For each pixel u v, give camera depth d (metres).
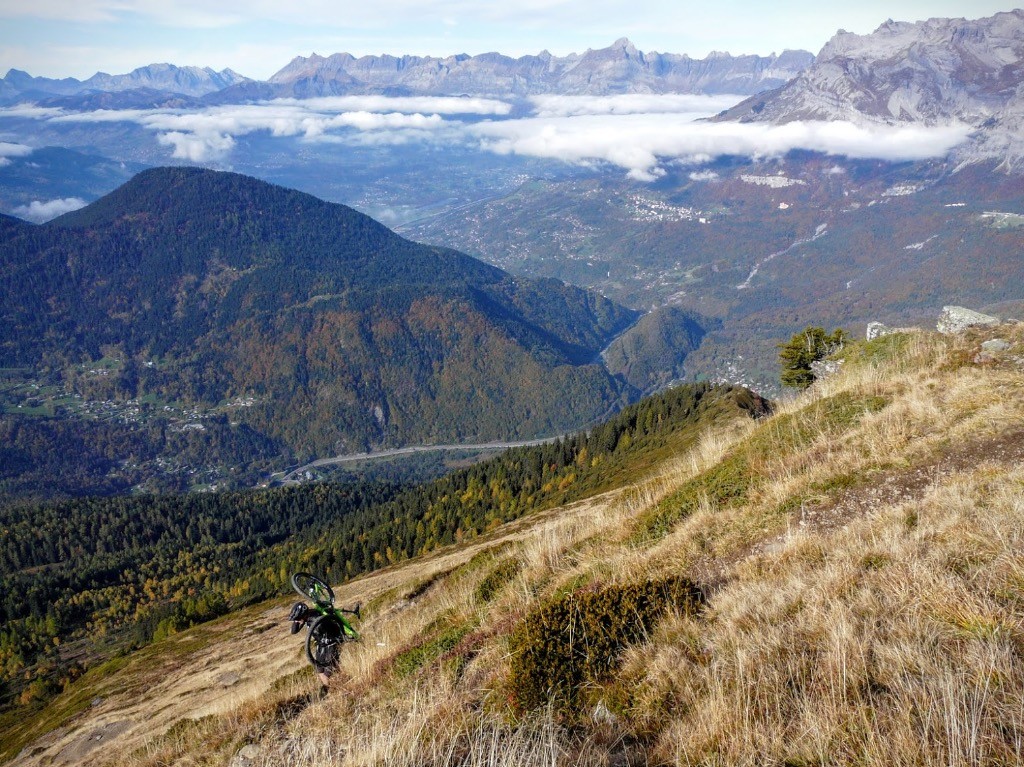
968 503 7.47
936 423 10.48
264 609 57.06
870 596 5.87
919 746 3.79
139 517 178.50
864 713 4.19
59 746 28.84
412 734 5.94
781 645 5.50
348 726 7.86
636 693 5.66
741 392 71.06
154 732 20.03
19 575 148.12
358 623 19.03
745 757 4.21
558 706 5.87
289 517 183.50
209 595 103.31
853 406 12.89
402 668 9.66
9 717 88.25
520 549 14.95
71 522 174.75
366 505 185.75
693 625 6.52
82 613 130.75
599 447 93.38
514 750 4.85
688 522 10.83
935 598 5.45
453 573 19.23
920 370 13.50
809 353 34.50
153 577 146.00
